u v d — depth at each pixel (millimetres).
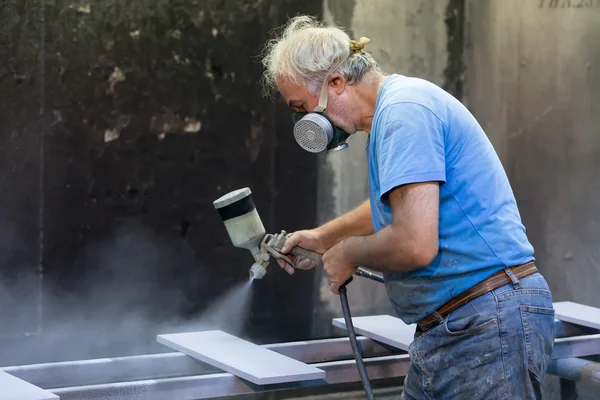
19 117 3252
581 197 4277
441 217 1656
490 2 4094
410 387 1848
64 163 3359
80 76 3334
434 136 1594
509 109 4176
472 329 1643
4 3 3166
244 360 2023
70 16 3283
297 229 3867
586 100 4238
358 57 1734
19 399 1659
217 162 3660
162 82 3494
